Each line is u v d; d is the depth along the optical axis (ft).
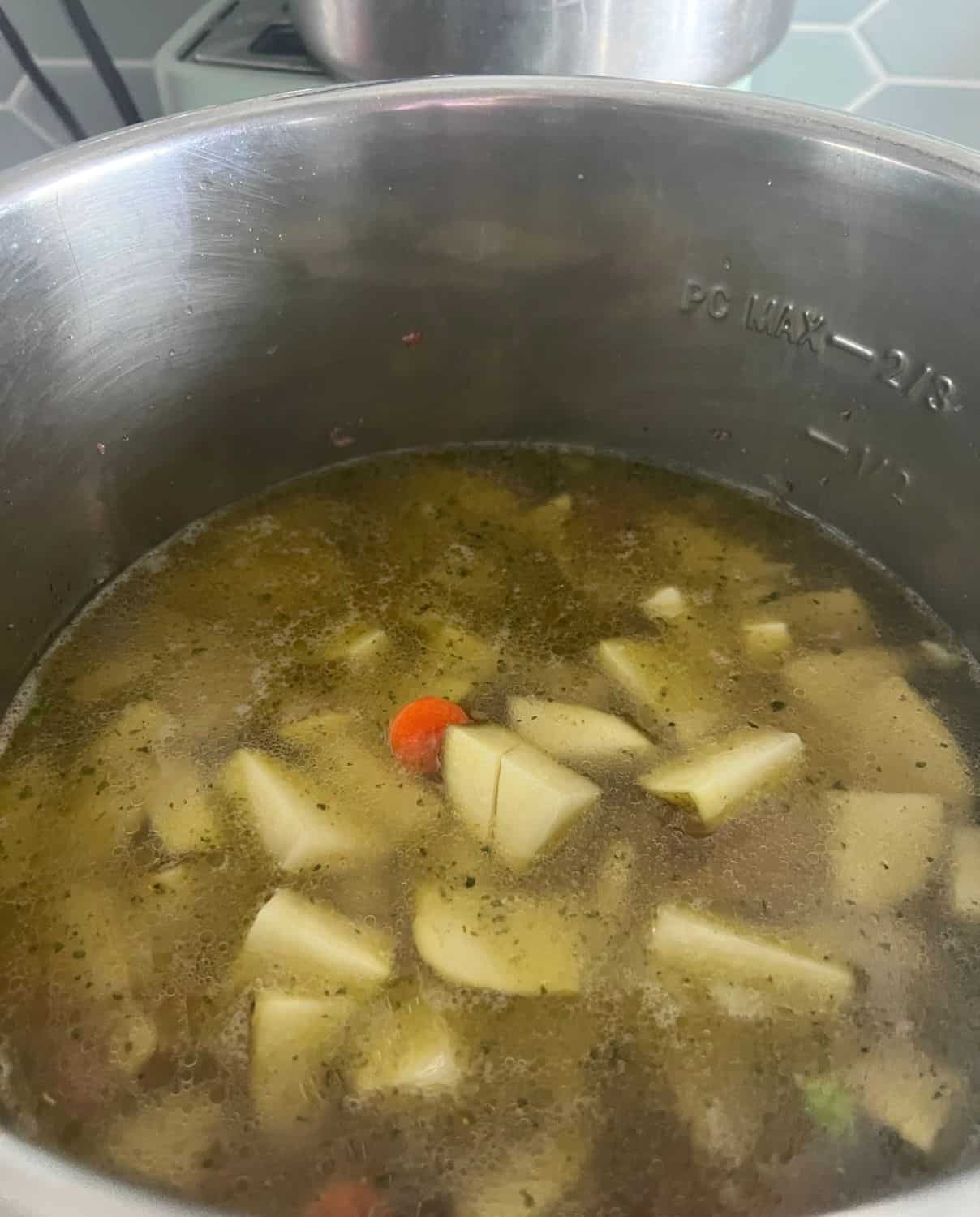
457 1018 0.55
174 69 0.88
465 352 0.84
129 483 0.77
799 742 0.68
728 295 0.77
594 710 0.70
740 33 0.77
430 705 0.68
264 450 0.84
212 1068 0.54
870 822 0.64
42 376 0.67
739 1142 0.52
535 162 0.72
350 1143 0.51
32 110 0.99
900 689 0.72
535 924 0.59
